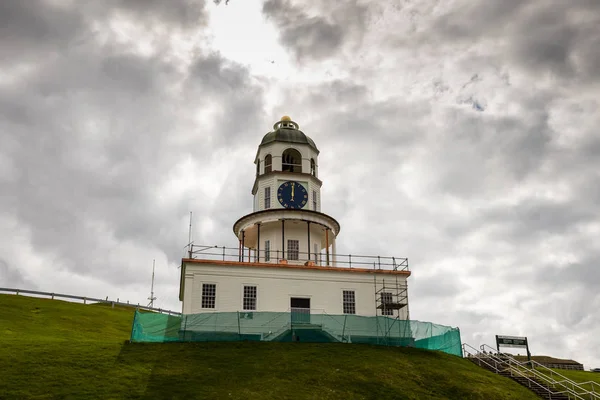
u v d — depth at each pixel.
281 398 29.88
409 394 32.72
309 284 46.41
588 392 38.31
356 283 47.56
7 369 30.91
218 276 44.62
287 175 53.75
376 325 42.47
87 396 27.97
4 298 63.81
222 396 29.39
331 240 54.09
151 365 33.53
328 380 33.16
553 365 67.12
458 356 44.06
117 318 64.88
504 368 42.19
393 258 49.28
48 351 34.97
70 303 69.62
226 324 40.28
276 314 41.31
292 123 59.31
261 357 36.22
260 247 52.00
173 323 39.62
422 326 43.69
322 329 41.59
